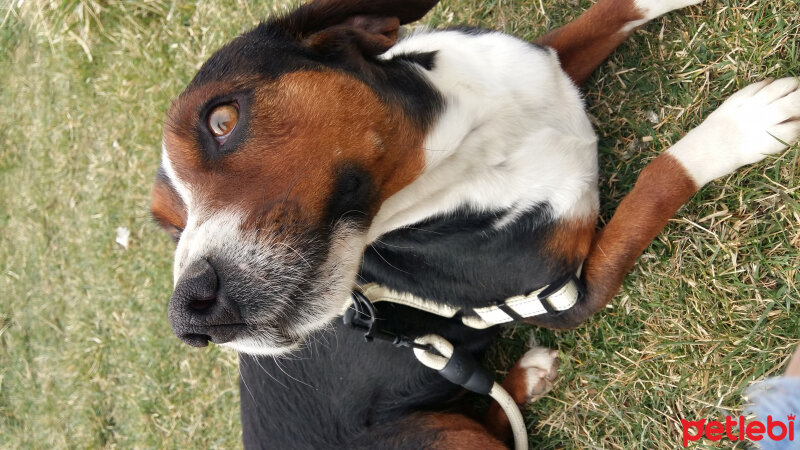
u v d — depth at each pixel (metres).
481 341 0.49
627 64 0.46
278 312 0.30
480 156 0.37
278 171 0.31
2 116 0.83
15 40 0.82
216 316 0.29
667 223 0.43
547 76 0.41
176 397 0.70
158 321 0.71
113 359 0.74
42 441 0.80
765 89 0.38
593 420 0.48
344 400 0.48
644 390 0.45
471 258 0.40
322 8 0.35
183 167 0.33
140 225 0.72
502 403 0.47
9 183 0.82
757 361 0.41
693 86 0.43
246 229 0.30
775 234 0.40
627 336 0.46
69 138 0.77
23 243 0.81
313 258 0.31
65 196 0.78
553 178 0.39
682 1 0.42
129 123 0.73
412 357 0.47
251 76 0.33
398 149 0.33
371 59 0.35
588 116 0.47
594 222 0.42
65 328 0.78
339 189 0.31
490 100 0.38
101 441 0.75
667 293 0.44
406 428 0.48
